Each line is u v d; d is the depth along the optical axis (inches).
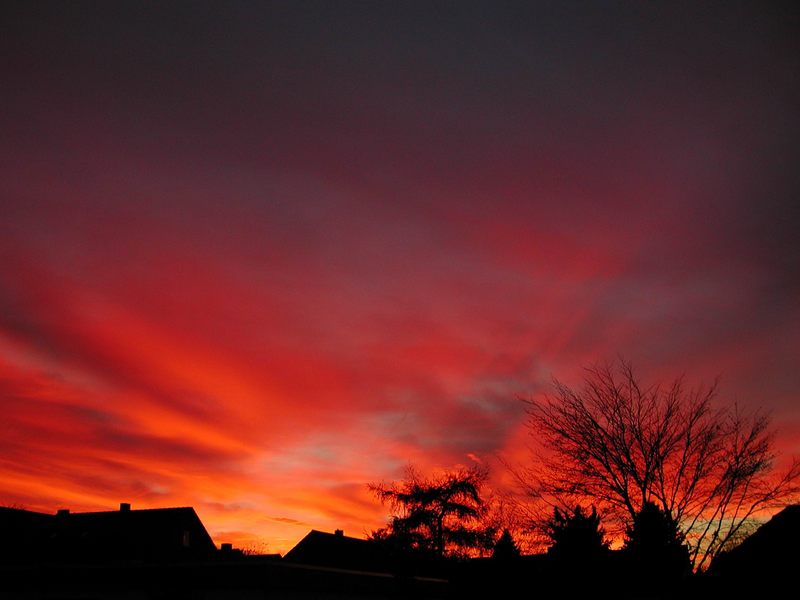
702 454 1048.2
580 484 1085.1
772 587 1002.7
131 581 422.6
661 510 1066.1
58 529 1825.8
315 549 2023.9
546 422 1131.9
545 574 1221.1
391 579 550.0
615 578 1095.6
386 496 1566.2
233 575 409.1
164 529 1939.0
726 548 1044.5
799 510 1048.8
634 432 1066.7
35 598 429.7
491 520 1514.5
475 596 1362.0
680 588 1013.2
